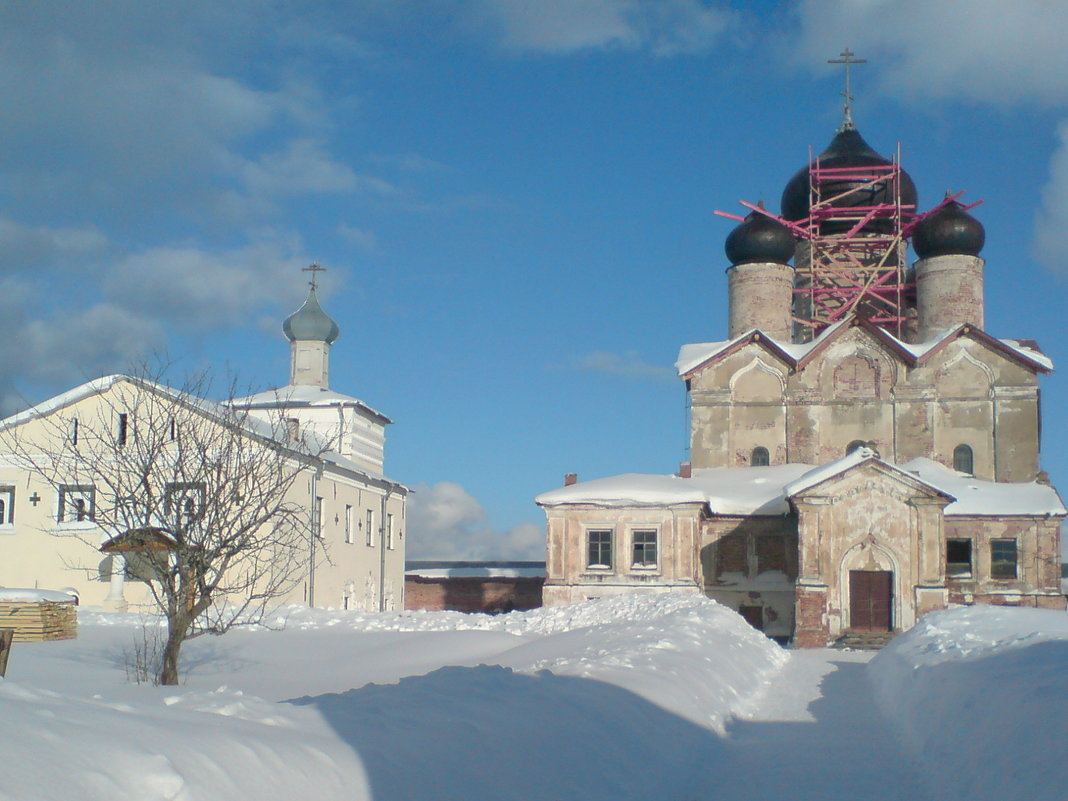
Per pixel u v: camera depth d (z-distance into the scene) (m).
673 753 13.48
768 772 13.53
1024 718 11.78
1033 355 51.97
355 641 31.17
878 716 18.95
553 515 48.41
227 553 22.81
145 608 43.41
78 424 33.19
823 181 61.91
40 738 6.48
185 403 27.83
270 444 27.97
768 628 48.34
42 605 30.73
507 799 9.26
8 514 45.72
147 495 23.52
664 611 35.75
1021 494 47.97
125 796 6.40
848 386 53.44
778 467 52.62
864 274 59.47
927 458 51.91
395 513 58.00
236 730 8.18
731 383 54.25
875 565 42.66
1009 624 23.33
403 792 8.45
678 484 49.16
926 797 12.26
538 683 13.42
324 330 67.00
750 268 58.22
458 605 60.16
